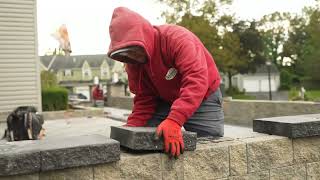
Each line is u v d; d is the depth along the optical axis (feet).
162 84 11.40
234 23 142.92
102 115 60.49
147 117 12.40
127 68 11.98
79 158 8.60
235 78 221.05
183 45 10.57
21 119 26.30
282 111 41.11
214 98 12.17
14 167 7.95
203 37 110.63
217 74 12.28
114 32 10.36
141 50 10.41
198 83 10.15
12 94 49.75
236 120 47.34
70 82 277.03
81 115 58.49
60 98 60.08
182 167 10.06
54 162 8.34
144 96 12.37
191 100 9.98
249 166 11.19
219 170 10.64
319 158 12.64
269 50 198.39
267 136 12.21
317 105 37.04
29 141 9.42
